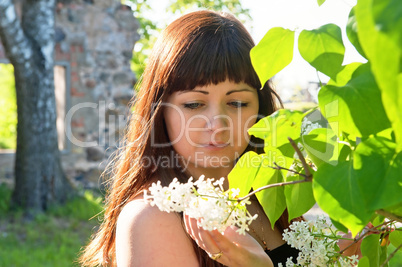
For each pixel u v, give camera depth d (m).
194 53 1.32
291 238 1.07
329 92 0.79
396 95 0.48
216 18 1.38
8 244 6.24
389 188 0.68
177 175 1.47
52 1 7.64
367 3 0.49
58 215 7.35
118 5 9.23
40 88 7.57
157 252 1.22
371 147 0.73
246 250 1.09
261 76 0.89
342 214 0.72
